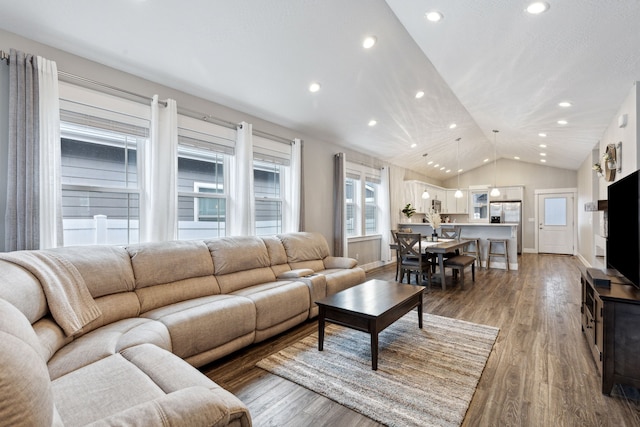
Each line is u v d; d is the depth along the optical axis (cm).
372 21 285
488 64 329
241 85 339
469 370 229
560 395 199
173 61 283
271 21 262
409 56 349
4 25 219
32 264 175
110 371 142
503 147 812
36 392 70
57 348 164
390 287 315
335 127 492
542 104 410
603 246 440
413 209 776
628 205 222
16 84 217
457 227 625
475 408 187
